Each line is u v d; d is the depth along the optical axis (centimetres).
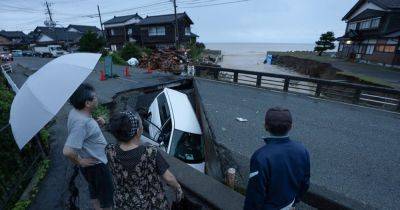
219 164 373
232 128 787
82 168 231
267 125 169
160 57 2431
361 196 452
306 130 775
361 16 3019
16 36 6341
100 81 1572
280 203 171
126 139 152
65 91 211
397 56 2292
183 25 3759
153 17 4047
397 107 973
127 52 2866
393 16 2491
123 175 157
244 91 1348
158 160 160
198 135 513
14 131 203
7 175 329
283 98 1193
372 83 1467
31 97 208
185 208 202
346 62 2795
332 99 1160
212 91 1343
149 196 161
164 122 541
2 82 906
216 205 299
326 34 3975
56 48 4084
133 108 708
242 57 7256
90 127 207
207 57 3988
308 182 180
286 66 3997
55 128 553
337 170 540
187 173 362
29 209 298
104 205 244
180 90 914
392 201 439
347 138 712
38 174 362
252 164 169
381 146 661
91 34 3206
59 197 320
